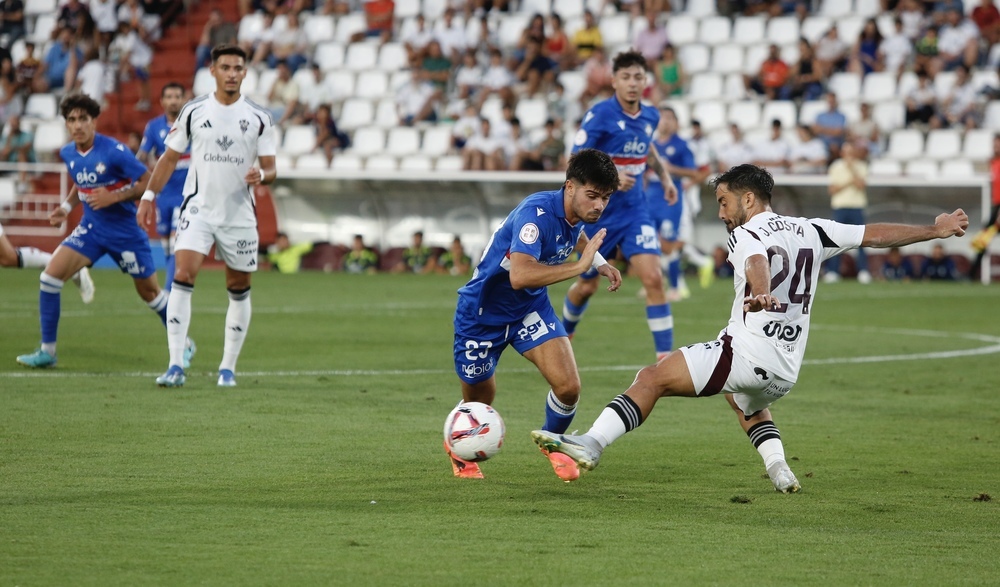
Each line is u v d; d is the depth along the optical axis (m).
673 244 53.31
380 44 80.25
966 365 33.34
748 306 16.27
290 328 40.38
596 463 17.11
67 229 70.56
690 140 61.56
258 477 18.28
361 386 28.12
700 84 74.31
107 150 29.31
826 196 66.38
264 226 71.69
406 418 23.94
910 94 69.31
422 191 70.62
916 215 67.19
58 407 24.14
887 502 17.31
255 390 27.05
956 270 66.25
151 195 27.17
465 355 19.42
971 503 17.28
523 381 29.66
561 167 68.44
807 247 17.06
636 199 31.25
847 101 70.56
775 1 76.88
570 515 16.19
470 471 18.58
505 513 16.23
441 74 75.94
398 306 48.72
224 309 45.81
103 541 14.27
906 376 31.33
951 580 13.29
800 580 13.20
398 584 12.74
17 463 18.92
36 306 45.94
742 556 14.17
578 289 31.94
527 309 19.34
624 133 30.66
